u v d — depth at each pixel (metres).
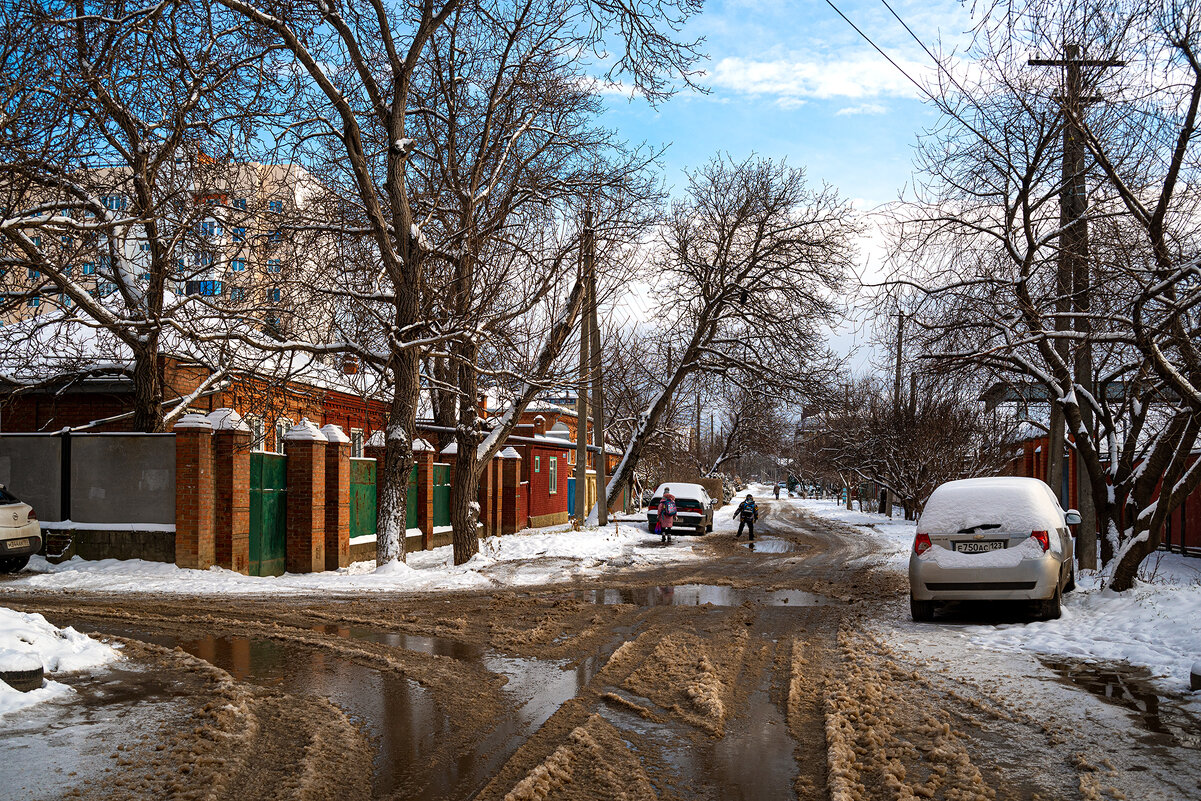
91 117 12.36
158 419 16.75
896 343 15.79
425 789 4.73
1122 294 11.79
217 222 15.97
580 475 29.78
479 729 5.89
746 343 31.08
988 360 14.92
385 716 6.21
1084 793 4.66
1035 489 11.14
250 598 12.34
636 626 10.35
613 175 19.27
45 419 21.27
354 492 19.09
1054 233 13.06
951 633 9.95
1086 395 14.67
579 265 18.73
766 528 36.94
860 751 5.44
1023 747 5.54
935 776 4.92
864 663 8.16
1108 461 16.55
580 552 21.62
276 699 6.61
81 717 5.93
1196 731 5.90
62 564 15.12
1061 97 11.00
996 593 10.38
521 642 9.15
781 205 29.92
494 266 17.20
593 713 6.30
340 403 27.12
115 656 7.84
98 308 14.30
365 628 9.94
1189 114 9.92
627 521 36.53
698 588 14.52
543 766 4.99
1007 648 9.00
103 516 15.62
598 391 31.06
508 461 27.83
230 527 15.10
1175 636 9.01
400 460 16.53
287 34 14.13
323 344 16.98
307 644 8.92
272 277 16.75
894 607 12.32
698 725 6.02
